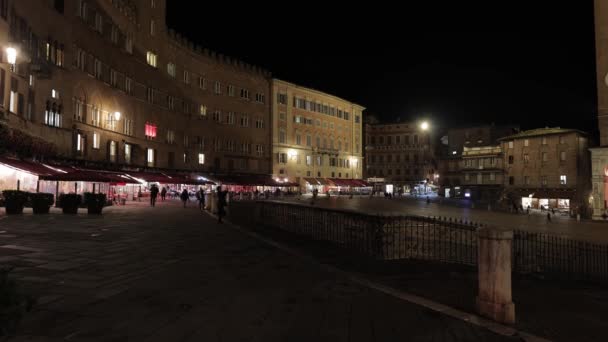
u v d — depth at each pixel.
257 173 79.69
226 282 8.87
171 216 26.20
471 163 84.81
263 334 5.90
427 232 13.33
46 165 30.95
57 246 12.75
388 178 109.06
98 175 34.09
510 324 6.84
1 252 11.39
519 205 61.72
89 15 41.00
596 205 45.94
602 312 8.46
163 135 57.56
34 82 31.55
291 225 19.28
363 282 9.10
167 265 10.42
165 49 58.69
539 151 69.81
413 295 8.36
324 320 6.60
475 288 9.23
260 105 81.38
